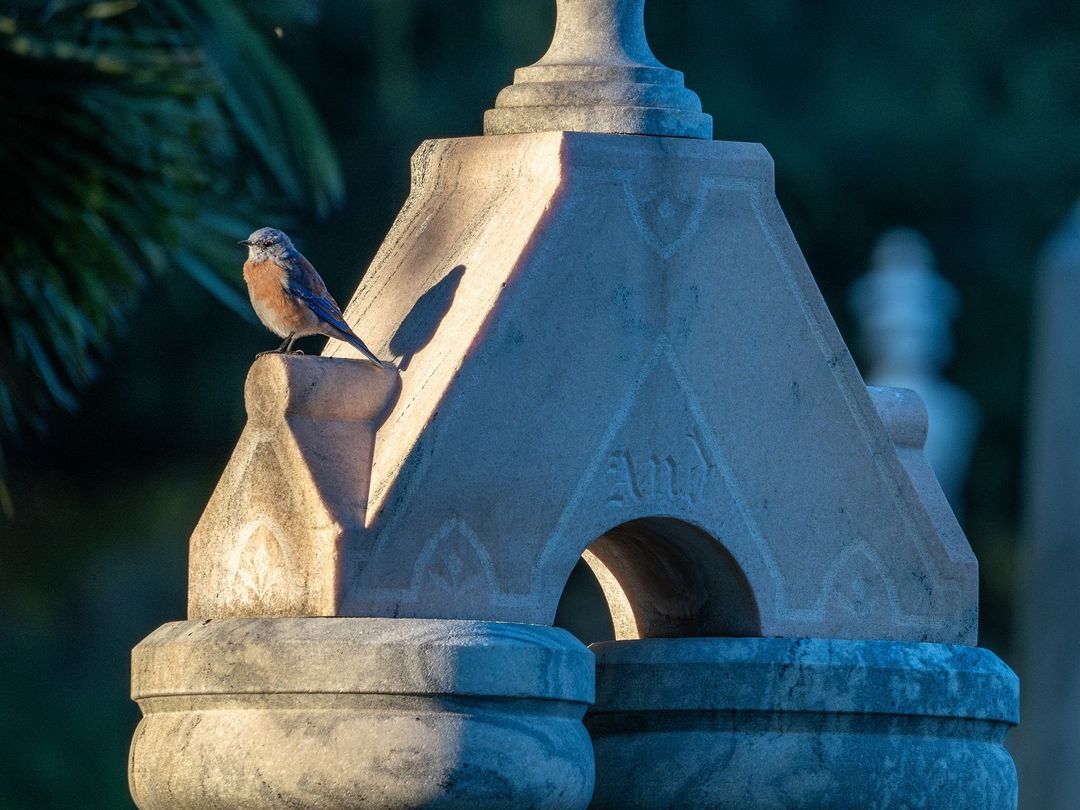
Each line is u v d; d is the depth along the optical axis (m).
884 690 9.78
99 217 11.47
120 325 12.36
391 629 8.73
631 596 10.66
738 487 9.77
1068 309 19.14
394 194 30.64
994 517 38.66
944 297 35.34
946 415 33.47
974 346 37.81
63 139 11.34
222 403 31.67
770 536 9.84
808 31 36.56
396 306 9.91
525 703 8.84
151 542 34.97
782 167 35.16
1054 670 19.08
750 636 9.88
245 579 9.12
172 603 34.62
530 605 9.22
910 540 10.22
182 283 29.06
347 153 30.88
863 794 9.74
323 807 8.69
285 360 9.02
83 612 34.62
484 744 8.70
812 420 9.98
